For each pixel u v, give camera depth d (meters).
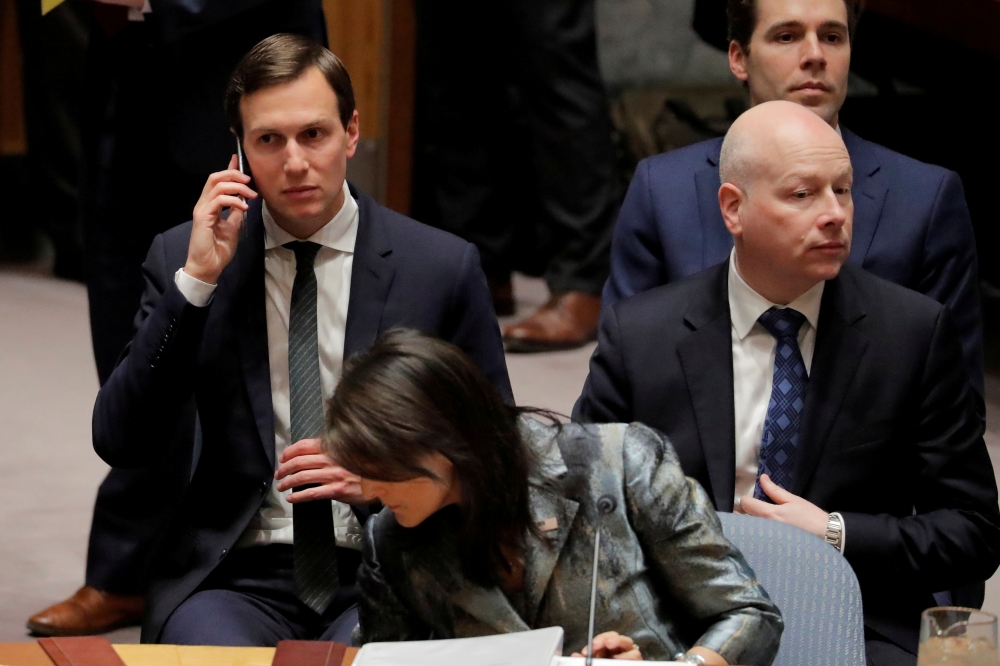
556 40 19.20
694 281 8.27
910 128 20.05
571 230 19.89
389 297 8.46
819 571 6.60
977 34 15.77
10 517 14.02
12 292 23.56
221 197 8.10
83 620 11.40
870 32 18.89
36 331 21.14
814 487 7.82
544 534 6.09
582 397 8.47
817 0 9.28
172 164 11.42
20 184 26.52
